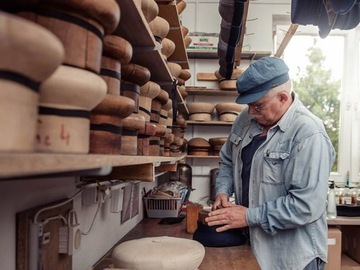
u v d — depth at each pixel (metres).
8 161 0.35
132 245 1.23
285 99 1.72
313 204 1.56
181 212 2.68
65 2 0.55
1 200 0.82
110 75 0.76
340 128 4.08
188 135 3.86
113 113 0.74
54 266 1.02
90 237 1.47
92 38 0.60
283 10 3.92
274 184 1.71
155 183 3.24
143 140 1.14
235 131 2.04
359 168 4.04
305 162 1.59
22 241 0.89
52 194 1.08
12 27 0.35
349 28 2.04
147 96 1.18
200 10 3.94
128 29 1.08
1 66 0.38
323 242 1.66
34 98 0.42
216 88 3.74
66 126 0.55
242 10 2.12
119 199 1.76
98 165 0.56
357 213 3.26
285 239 1.66
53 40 0.39
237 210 1.71
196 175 3.86
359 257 3.46
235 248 1.72
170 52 1.62
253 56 3.74
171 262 1.09
